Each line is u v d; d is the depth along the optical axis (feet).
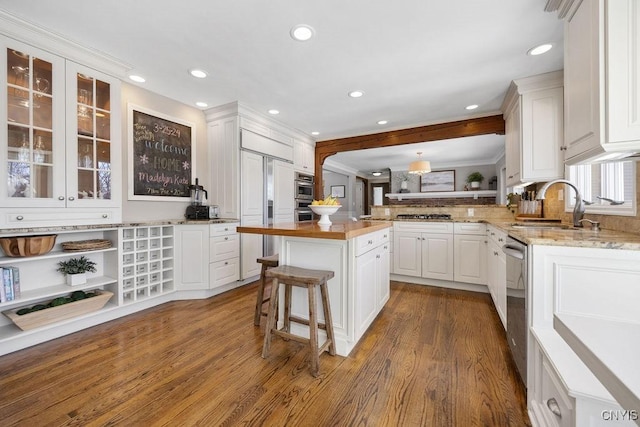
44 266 7.59
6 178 6.40
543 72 8.58
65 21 6.40
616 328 2.13
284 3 5.78
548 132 8.64
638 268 3.97
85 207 7.74
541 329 4.52
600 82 4.05
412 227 12.23
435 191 27.27
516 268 5.45
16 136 6.60
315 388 5.14
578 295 4.31
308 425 4.26
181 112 11.41
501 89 9.85
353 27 6.57
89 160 7.92
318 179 17.19
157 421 4.33
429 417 4.43
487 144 19.24
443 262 11.57
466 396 4.92
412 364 5.92
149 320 8.27
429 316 8.53
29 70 6.70
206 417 4.42
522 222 8.95
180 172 11.34
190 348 6.59
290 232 6.13
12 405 4.66
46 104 7.04
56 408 4.60
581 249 4.24
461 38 6.99
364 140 15.75
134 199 9.78
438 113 12.34
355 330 6.44
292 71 8.73
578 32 4.83
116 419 4.37
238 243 11.58
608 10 3.95
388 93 10.25
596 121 4.17
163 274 10.15
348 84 9.61
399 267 12.53
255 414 4.49
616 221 5.97
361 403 4.75
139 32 6.81
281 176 14.17
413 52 7.63
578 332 2.09
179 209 11.38
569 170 8.32
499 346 6.64
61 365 5.85
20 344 6.48
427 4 5.81
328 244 6.63
